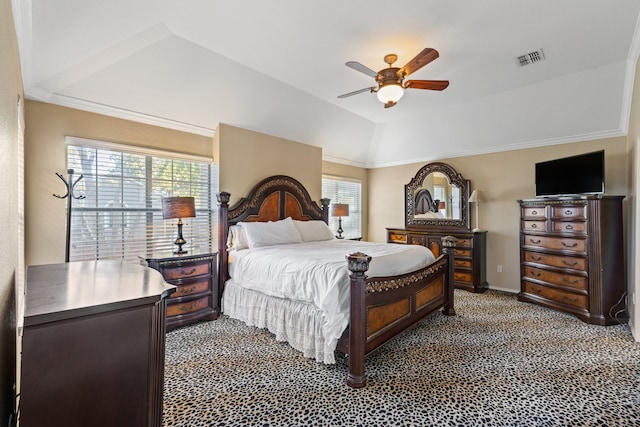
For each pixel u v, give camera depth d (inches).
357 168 253.6
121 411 42.8
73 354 39.1
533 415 71.0
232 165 161.2
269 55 122.3
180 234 133.6
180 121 145.8
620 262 130.3
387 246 143.9
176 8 93.1
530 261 157.8
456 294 177.5
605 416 70.6
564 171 148.3
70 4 74.2
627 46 114.0
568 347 106.4
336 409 73.3
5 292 47.3
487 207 193.0
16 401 56.4
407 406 74.4
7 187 49.2
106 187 126.4
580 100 144.9
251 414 71.5
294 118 177.9
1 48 43.1
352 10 93.8
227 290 140.4
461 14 95.3
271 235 152.6
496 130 178.5
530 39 109.3
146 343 45.1
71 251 116.4
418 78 140.3
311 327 99.0
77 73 107.4
